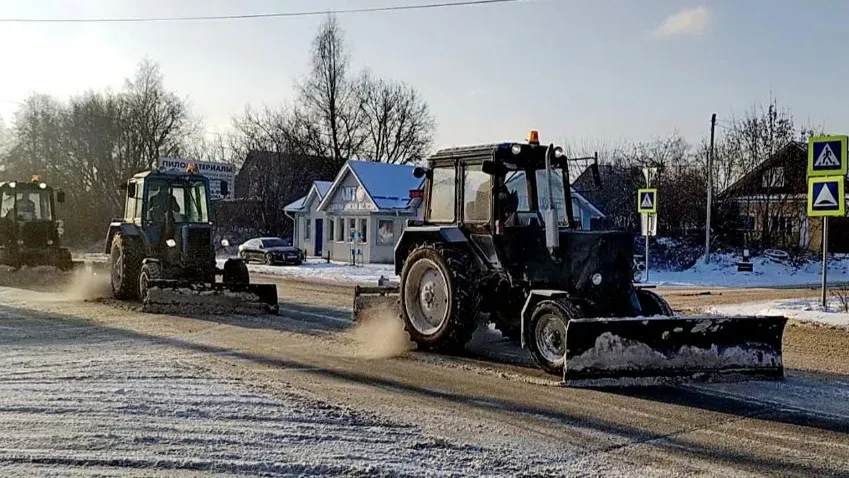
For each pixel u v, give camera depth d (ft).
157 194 49.47
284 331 36.09
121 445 16.81
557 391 23.32
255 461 15.89
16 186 63.41
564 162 30.73
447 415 20.15
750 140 122.42
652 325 24.32
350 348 31.37
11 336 33.58
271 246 104.99
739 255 107.86
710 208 107.04
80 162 184.14
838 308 48.14
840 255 110.83
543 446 17.44
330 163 178.60
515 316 31.32
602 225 119.03
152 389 22.49
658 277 91.61
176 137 192.13
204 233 48.32
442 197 32.22
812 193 45.88
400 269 33.22
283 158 169.68
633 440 18.11
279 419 19.29
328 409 20.45
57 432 17.75
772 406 21.66
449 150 31.96
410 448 17.01
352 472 15.31
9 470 15.01
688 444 17.83
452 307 29.55
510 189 29.71
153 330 35.91
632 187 123.34
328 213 121.70
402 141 190.90
